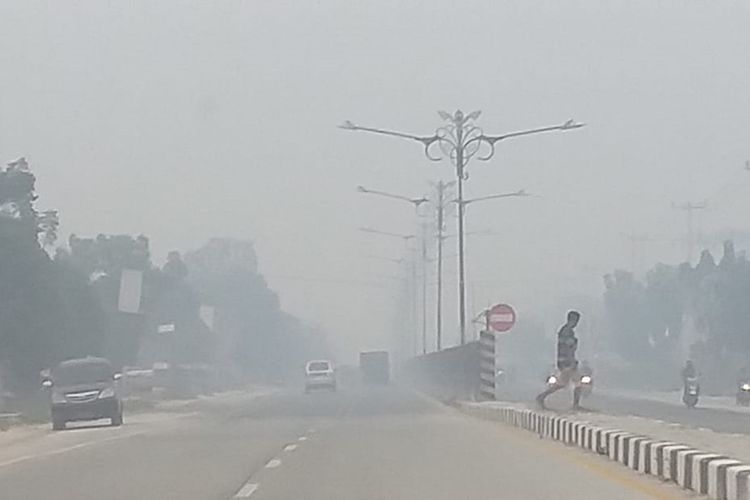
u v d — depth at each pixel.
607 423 29.88
